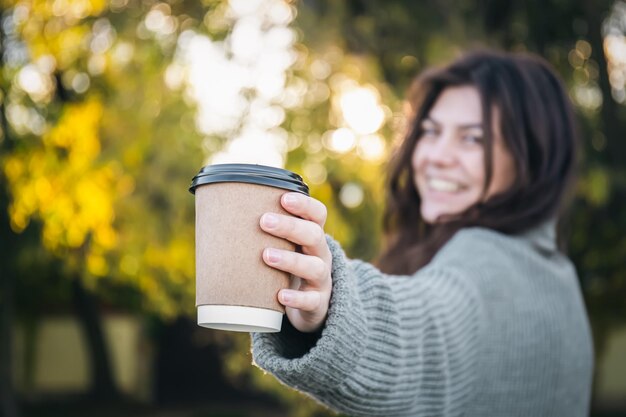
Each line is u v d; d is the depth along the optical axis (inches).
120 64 188.7
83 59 191.2
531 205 74.5
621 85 240.4
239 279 41.8
